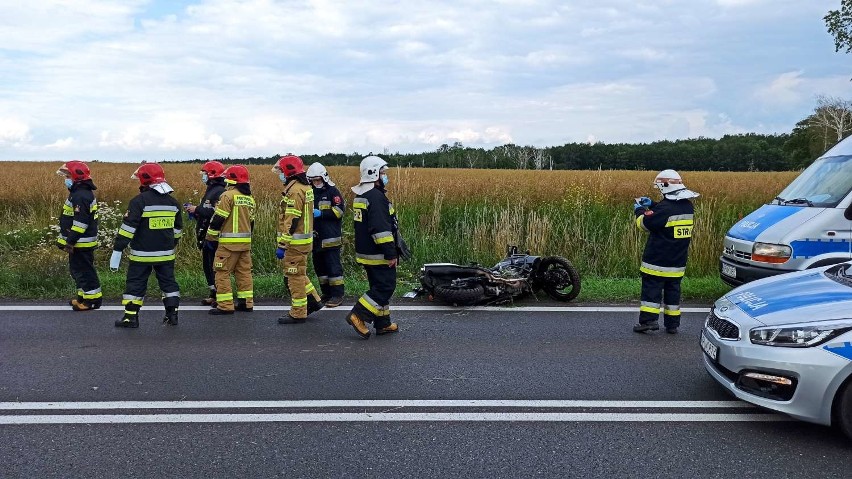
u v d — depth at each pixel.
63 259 9.30
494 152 69.38
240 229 7.07
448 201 15.73
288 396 4.59
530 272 8.02
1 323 6.63
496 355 5.64
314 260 7.67
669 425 4.14
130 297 6.48
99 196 18.81
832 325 3.84
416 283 9.09
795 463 3.62
